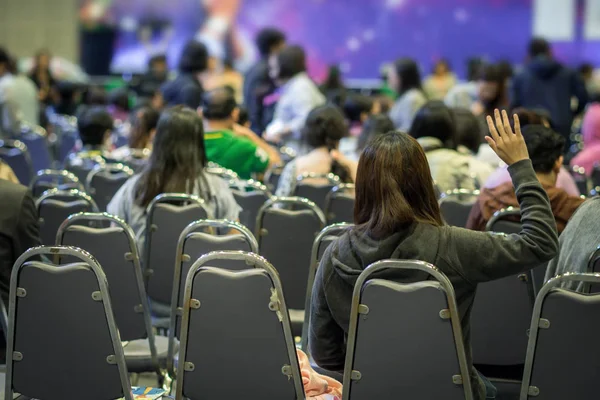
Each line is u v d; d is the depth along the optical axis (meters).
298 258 4.50
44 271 3.10
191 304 3.05
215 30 18.94
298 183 5.75
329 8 18.59
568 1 17.36
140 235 4.46
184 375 3.13
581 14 17.31
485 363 3.73
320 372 3.44
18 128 11.05
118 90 10.95
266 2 18.73
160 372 3.95
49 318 3.14
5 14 20.19
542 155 4.13
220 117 6.30
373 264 2.83
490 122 3.01
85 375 3.18
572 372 2.83
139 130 7.39
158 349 4.02
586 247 3.27
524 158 2.97
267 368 3.04
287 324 3.00
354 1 18.50
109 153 7.44
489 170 6.04
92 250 3.79
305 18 18.72
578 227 3.36
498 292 3.63
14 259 3.87
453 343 2.84
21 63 18.25
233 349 3.05
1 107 11.07
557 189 4.04
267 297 2.98
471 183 5.66
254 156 6.25
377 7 18.45
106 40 19.36
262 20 18.78
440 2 18.14
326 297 3.06
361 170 2.98
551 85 9.77
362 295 2.86
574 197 4.04
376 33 18.53
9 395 3.25
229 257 3.00
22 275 3.13
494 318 3.67
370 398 2.95
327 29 18.67
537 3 17.58
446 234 2.91
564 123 9.76
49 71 14.09
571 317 2.79
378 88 14.88
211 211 4.55
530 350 2.87
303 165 5.84
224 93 6.31
